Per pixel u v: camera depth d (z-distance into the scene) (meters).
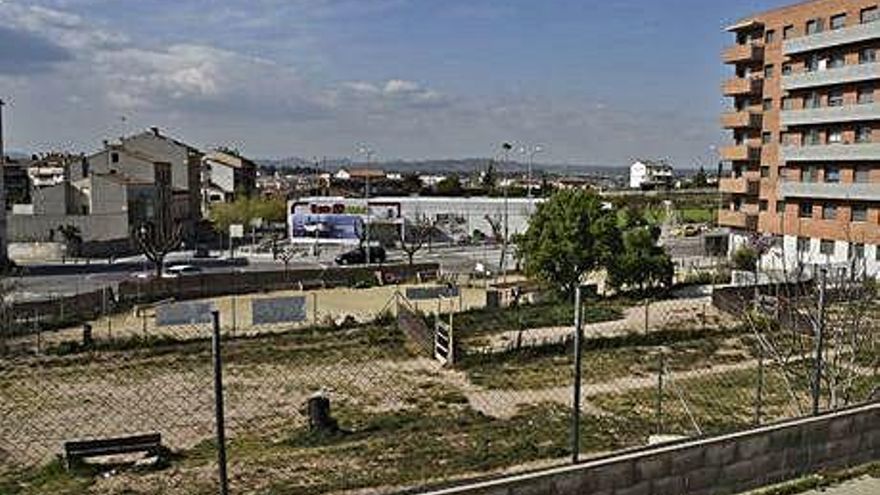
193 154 84.00
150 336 27.08
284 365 23.16
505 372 21.72
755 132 58.91
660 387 15.83
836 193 49.41
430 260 60.03
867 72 47.88
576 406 7.36
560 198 37.28
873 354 13.44
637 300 35.34
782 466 8.23
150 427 16.75
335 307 35.75
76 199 68.12
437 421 16.62
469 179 162.38
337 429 15.81
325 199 75.19
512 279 46.91
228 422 17.11
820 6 52.50
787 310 16.97
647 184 145.12
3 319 26.27
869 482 8.33
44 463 14.05
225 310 34.62
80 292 41.12
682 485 7.61
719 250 62.91
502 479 6.85
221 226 82.31
